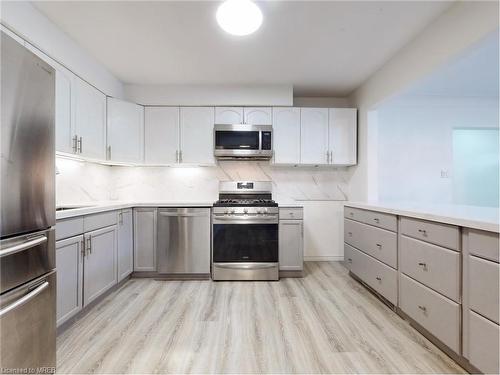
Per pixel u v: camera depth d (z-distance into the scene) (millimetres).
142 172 3551
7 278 1078
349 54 2535
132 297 2428
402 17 1979
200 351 1626
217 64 2742
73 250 1900
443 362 1521
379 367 1483
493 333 1243
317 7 1868
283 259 2969
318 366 1495
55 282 1390
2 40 1040
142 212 2936
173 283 2809
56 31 2078
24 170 1165
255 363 1521
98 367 1476
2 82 1041
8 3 1673
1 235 1047
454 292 1467
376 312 2131
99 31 2162
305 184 3703
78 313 2010
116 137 2955
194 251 2922
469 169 4547
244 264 2869
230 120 3295
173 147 3264
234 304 2281
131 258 2883
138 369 1463
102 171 3307
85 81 2500
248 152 3215
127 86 3240
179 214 2912
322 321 1989
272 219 2910
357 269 2682
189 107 3281
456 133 4570
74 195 2803
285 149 3340
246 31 1732
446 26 1902
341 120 3395
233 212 2891
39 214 1259
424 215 1686
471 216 1451
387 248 2137
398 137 3859
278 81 3189
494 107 3895
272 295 2477
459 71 2947
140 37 2250
